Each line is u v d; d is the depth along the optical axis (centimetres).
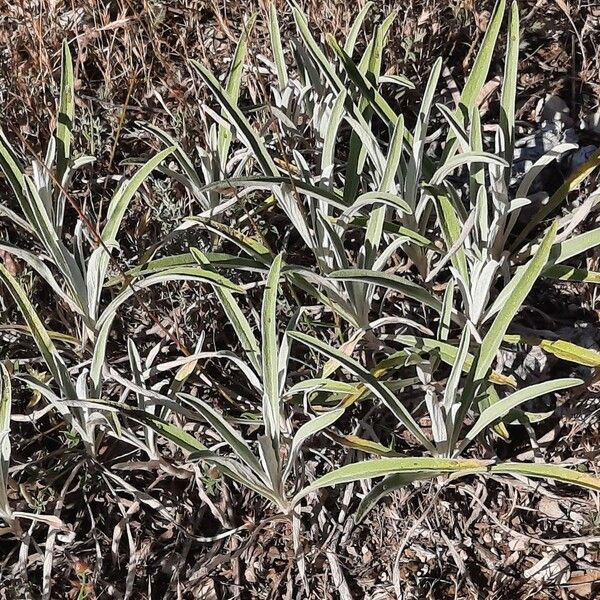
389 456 63
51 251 65
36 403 68
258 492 62
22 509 65
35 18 82
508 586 63
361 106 72
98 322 64
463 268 67
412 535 65
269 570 65
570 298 73
